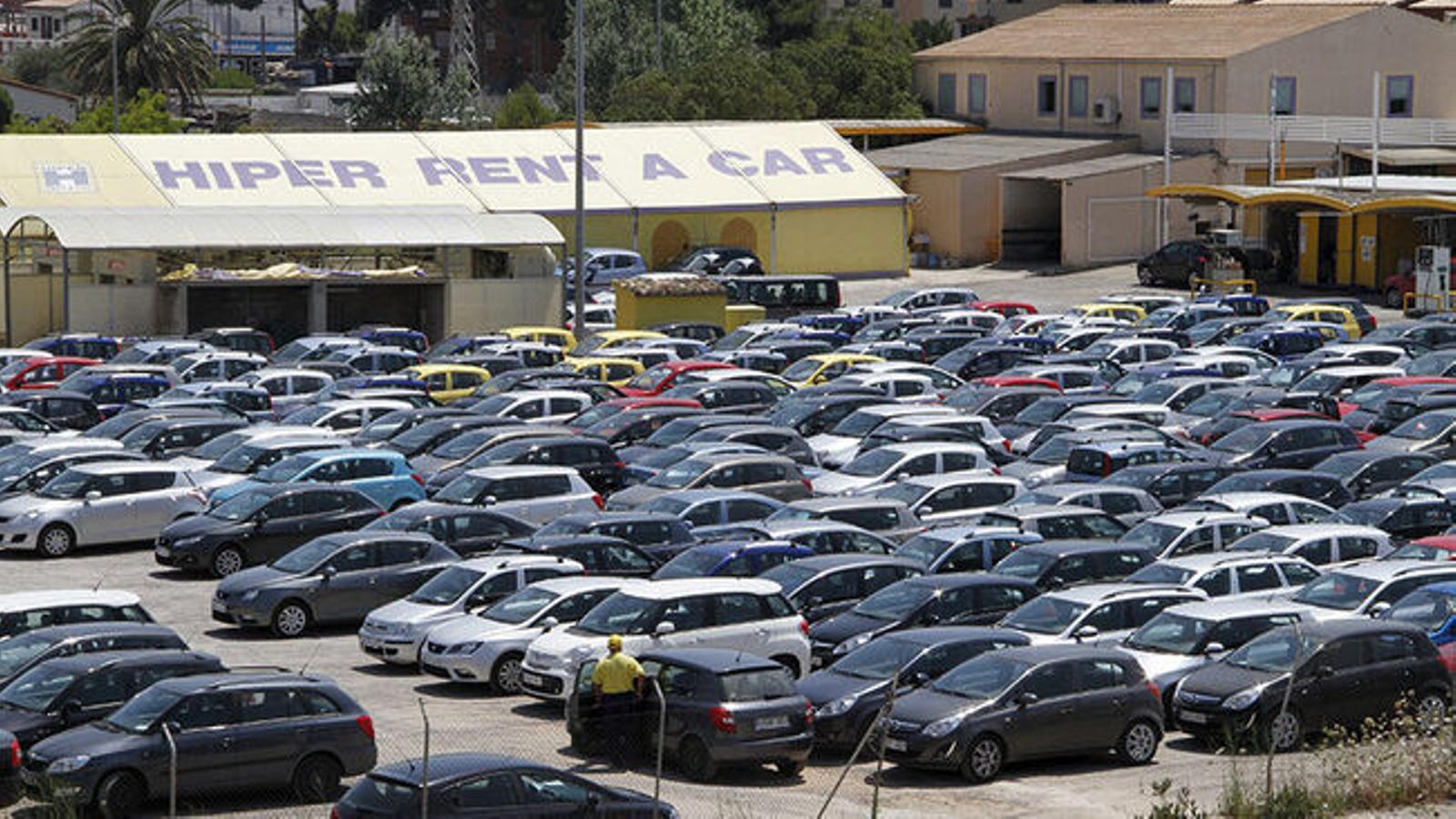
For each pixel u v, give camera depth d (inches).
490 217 3292.3
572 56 6053.2
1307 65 4207.7
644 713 1192.2
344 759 1121.4
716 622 1355.8
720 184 3944.4
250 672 1168.8
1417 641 1290.6
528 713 1338.6
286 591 1556.3
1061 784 1194.0
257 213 3198.8
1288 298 3742.6
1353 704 1264.8
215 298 3078.2
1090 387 2507.4
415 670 1470.2
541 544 1558.8
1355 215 3794.3
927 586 1403.8
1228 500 1716.3
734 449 1946.4
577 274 2989.7
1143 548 1510.8
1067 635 1342.3
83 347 2778.1
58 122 5334.6
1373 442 2122.3
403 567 1592.0
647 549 1635.1
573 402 2325.3
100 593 1358.3
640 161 3951.8
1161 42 4375.0
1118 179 4156.0
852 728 1226.6
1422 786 1152.2
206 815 1079.0
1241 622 1331.2
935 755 1184.8
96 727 1108.5
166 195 3511.3
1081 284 3973.9
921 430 2074.3
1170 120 4069.9
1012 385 2425.0
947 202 4242.1
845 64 4879.4
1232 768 1165.1
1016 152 4325.8
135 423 2192.4
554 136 3976.4
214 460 2068.2
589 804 979.9
